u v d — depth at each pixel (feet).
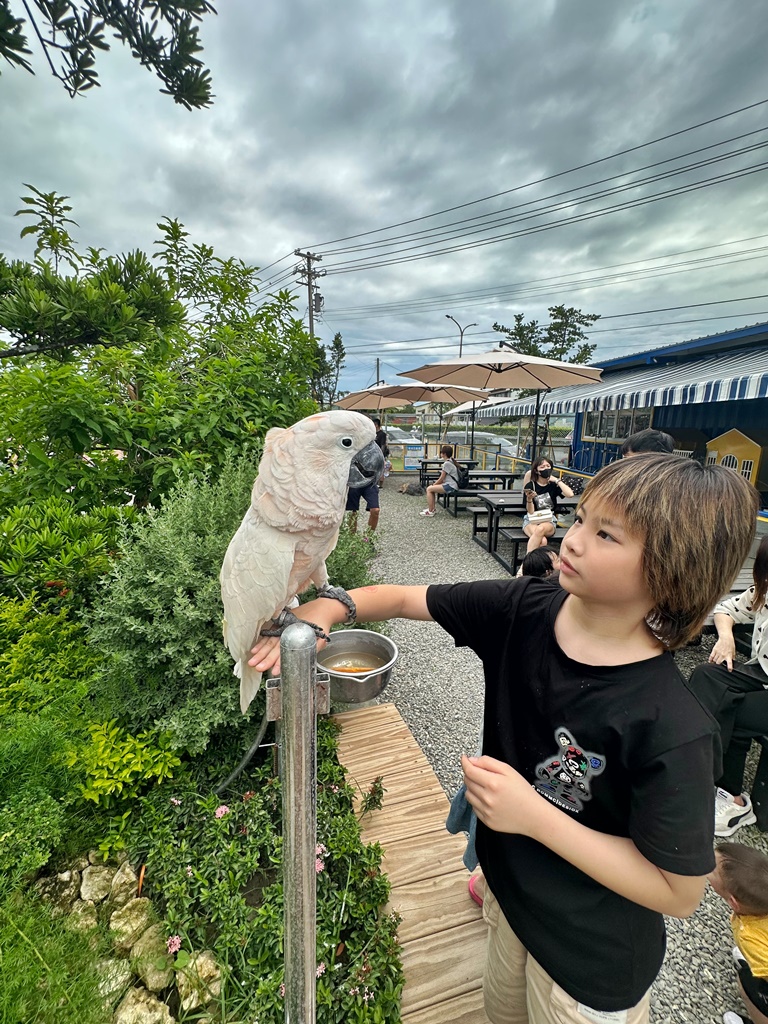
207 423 9.92
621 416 30.25
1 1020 3.88
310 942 3.15
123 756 5.67
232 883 5.07
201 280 14.10
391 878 5.62
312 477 3.81
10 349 11.30
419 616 3.78
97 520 7.71
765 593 7.10
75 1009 4.10
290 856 2.93
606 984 2.85
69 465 9.01
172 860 5.30
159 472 9.04
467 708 9.70
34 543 7.02
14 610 6.66
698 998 5.05
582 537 2.67
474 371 22.24
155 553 6.53
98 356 10.11
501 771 2.67
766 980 4.67
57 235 11.88
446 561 19.07
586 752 2.72
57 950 4.46
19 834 4.94
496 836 3.30
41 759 5.57
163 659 6.15
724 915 5.90
